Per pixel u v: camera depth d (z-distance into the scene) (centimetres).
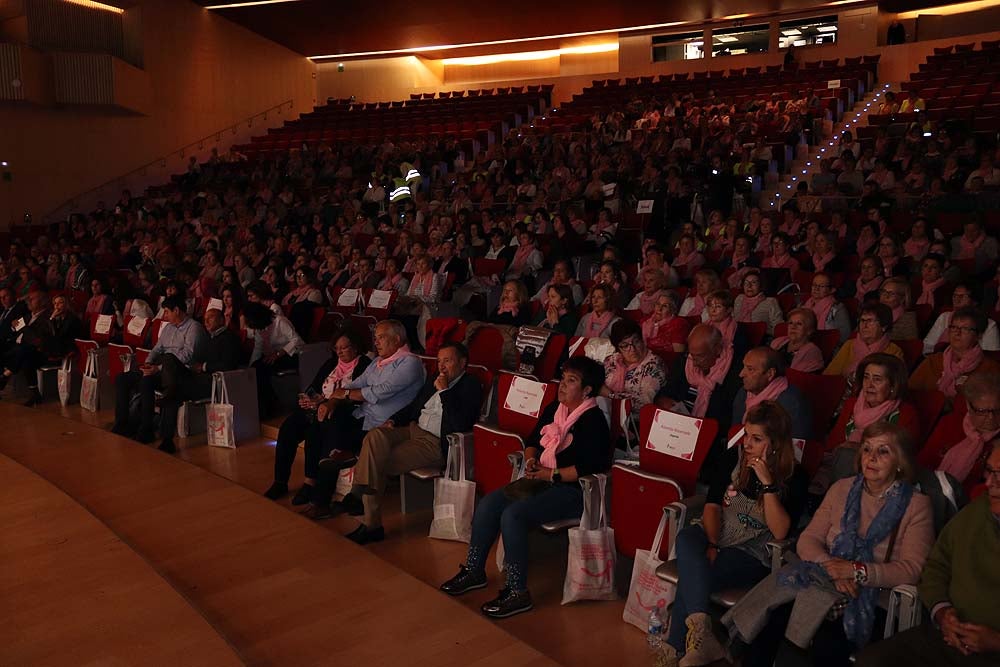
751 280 646
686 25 2133
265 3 1880
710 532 321
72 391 802
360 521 479
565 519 379
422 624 338
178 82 1888
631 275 876
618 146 1525
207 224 1402
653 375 481
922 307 598
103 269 1226
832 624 275
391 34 2089
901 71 1884
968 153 1183
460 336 607
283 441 518
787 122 1534
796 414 378
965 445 348
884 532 276
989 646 241
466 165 1717
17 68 1554
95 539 407
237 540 428
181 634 311
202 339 672
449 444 444
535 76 2392
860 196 1123
